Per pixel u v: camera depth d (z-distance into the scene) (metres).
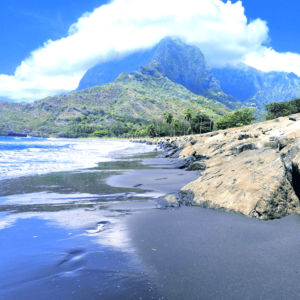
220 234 4.88
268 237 4.60
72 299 2.92
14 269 3.62
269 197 5.76
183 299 2.89
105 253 4.14
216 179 7.62
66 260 3.91
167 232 5.11
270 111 92.75
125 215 6.48
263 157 7.26
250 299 2.86
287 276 3.29
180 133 174.12
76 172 15.20
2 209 7.16
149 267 3.64
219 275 3.38
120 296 2.97
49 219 6.17
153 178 13.12
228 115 116.88
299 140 6.67
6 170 15.55
